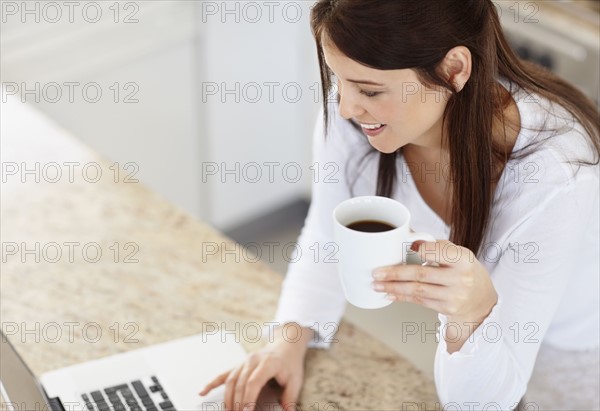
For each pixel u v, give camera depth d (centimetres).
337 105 146
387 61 111
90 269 160
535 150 128
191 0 296
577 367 154
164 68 301
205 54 308
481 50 117
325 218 158
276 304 154
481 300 117
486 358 124
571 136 129
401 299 115
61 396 130
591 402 148
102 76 289
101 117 295
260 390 136
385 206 113
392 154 144
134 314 149
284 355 140
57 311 150
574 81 247
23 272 159
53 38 272
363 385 137
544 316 132
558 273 131
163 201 180
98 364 137
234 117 326
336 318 152
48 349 141
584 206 128
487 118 124
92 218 174
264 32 317
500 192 133
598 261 145
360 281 112
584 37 238
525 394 149
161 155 317
